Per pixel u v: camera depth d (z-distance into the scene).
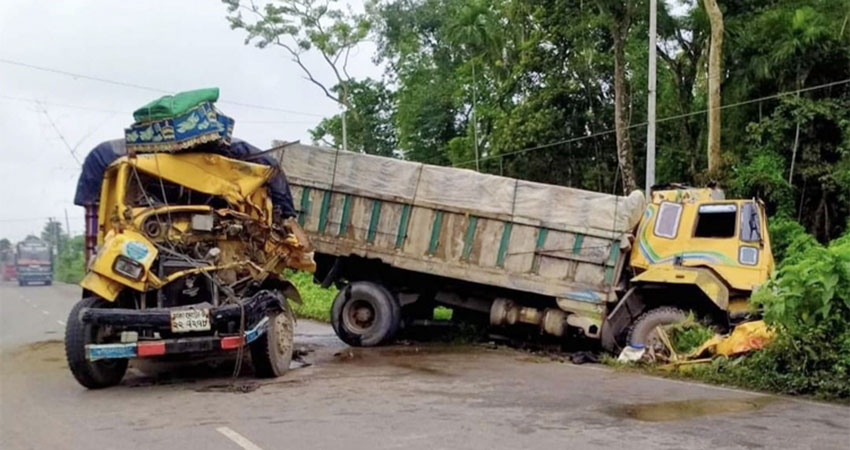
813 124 21.08
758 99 21.81
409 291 13.91
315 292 21.91
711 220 11.64
